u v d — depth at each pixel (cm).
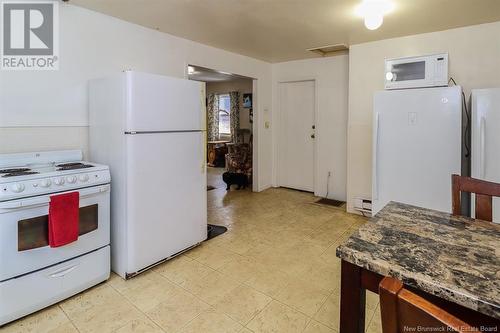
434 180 259
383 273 85
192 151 273
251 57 464
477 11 266
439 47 322
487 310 68
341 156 458
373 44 362
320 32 327
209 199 473
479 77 303
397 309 52
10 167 219
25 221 179
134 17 283
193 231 279
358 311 97
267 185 541
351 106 385
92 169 213
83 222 208
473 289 73
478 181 136
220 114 882
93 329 176
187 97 264
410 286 80
